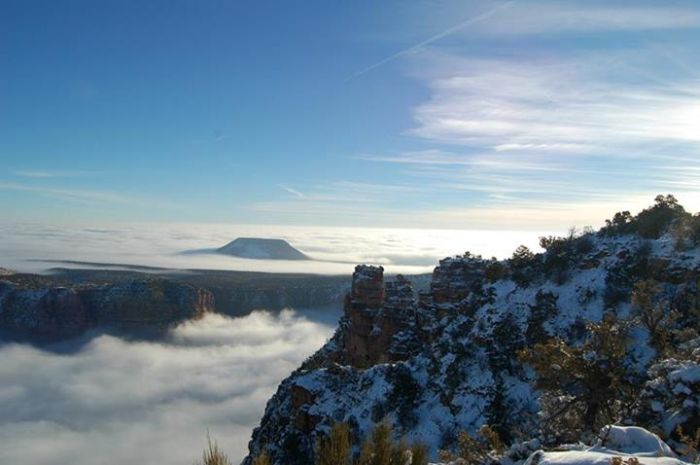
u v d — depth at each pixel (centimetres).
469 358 3947
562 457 850
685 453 1059
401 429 3562
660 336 2147
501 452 1336
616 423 1497
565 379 1769
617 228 4572
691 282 3428
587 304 3931
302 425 3994
